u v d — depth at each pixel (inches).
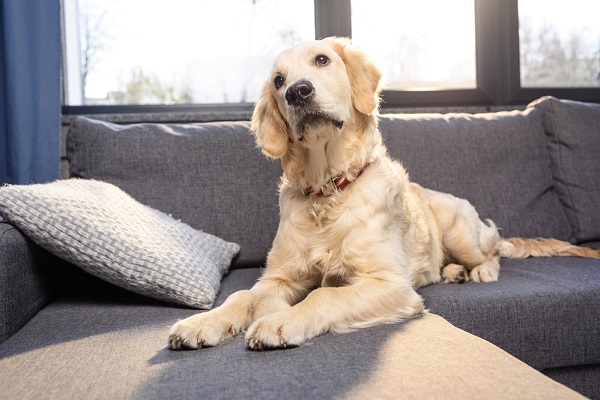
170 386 38.6
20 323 57.9
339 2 118.5
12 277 55.9
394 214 67.7
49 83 100.0
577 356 64.4
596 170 97.3
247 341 46.8
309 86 62.4
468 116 99.9
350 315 54.4
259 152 89.9
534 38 127.2
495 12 122.7
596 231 95.3
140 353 46.4
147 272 62.2
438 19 124.0
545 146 99.3
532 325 63.3
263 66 120.5
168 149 87.5
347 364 41.6
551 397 35.3
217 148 89.0
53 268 69.6
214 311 52.7
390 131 94.0
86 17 115.9
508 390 36.3
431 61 124.4
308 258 66.1
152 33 117.9
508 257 89.0
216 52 119.4
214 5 118.8
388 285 59.6
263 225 87.3
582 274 72.6
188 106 116.7
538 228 94.6
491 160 95.4
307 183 68.1
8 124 99.0
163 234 69.4
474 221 85.0
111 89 117.3
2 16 99.2
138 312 61.4
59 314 61.0
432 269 78.7
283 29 120.7
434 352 43.6
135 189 85.2
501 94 124.4
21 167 98.6
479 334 62.4
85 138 86.7
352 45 70.9
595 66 130.7
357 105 68.0
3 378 42.1
